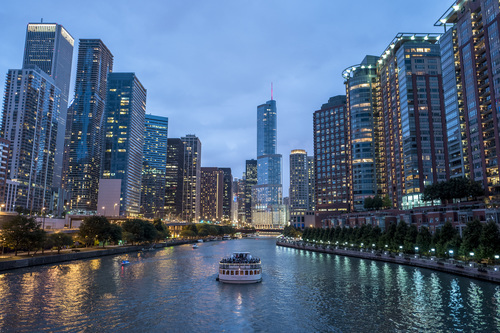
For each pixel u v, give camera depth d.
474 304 57.00
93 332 46.56
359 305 59.28
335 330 47.28
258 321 51.34
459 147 157.00
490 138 135.62
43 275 86.62
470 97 147.25
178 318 52.84
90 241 151.25
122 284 78.44
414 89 199.50
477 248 84.31
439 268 89.75
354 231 152.12
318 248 170.12
